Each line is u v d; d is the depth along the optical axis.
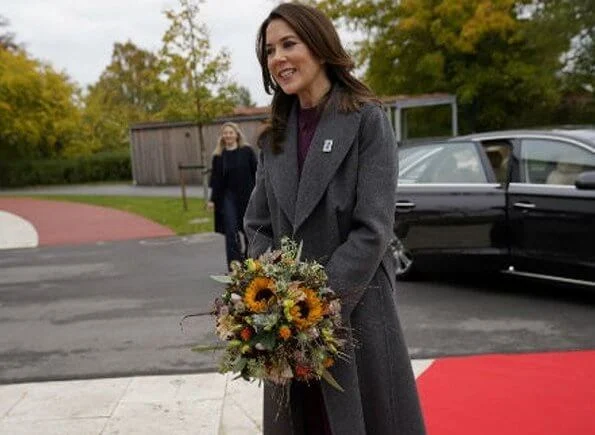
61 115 39.50
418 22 23.39
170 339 5.31
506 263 5.93
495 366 4.25
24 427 3.62
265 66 2.16
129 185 32.28
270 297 1.83
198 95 17.39
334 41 2.02
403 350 2.08
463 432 3.32
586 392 3.77
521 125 25.58
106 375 4.49
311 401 2.12
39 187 37.06
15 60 38.19
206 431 3.46
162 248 10.77
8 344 5.47
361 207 1.94
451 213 6.28
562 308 5.59
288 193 2.04
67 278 8.55
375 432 2.05
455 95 24.16
